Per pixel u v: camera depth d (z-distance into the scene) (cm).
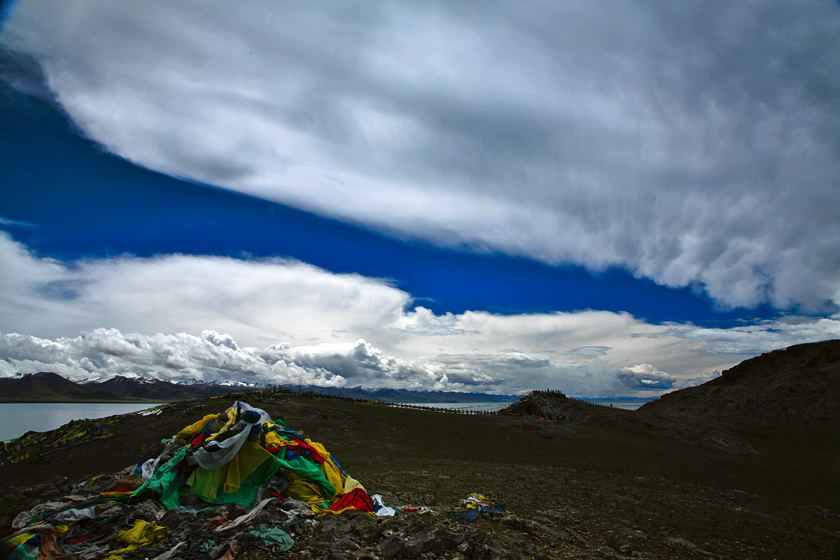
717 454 6500
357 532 1130
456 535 1145
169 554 949
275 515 1195
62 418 16075
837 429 8606
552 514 1861
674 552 1566
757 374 14350
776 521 2394
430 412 7006
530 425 6731
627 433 7162
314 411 5716
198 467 1362
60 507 1209
